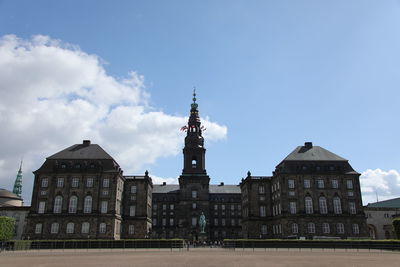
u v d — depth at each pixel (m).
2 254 58.56
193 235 134.25
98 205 93.12
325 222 95.06
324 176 99.06
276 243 75.31
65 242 77.50
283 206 96.62
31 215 91.75
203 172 142.75
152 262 41.53
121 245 78.50
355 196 98.06
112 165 97.38
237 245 78.12
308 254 54.91
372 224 106.75
